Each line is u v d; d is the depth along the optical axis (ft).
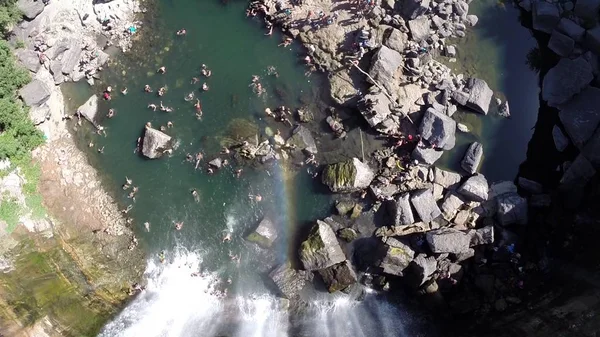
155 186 72.69
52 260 65.57
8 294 58.70
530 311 63.41
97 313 65.57
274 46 74.54
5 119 66.28
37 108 71.61
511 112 73.92
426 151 70.28
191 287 70.69
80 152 72.90
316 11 73.87
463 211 70.23
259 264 71.31
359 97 71.56
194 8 75.00
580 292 58.65
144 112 73.46
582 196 68.59
